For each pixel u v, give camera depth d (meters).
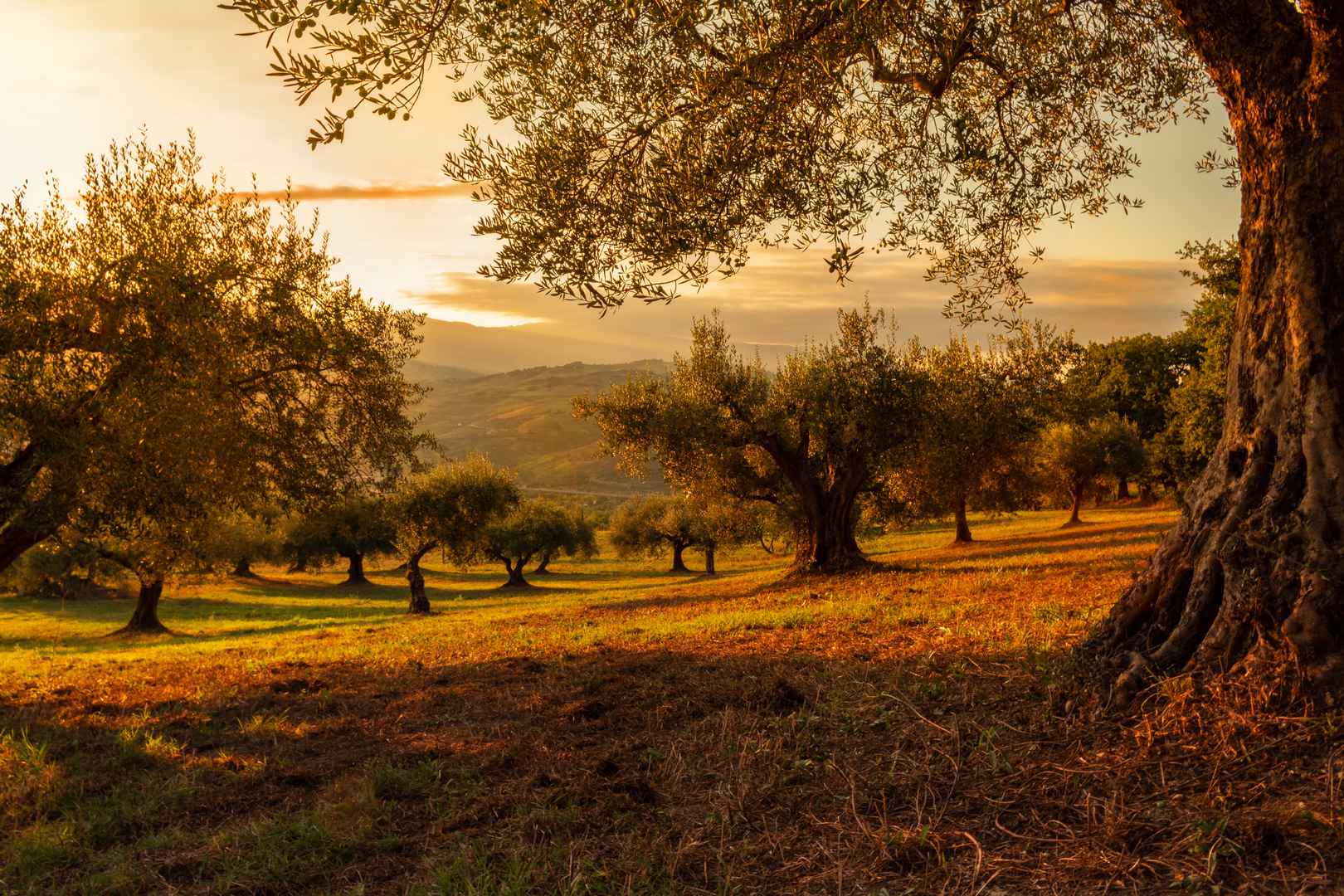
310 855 4.39
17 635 40.09
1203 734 4.19
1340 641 4.10
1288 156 4.78
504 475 42.91
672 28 5.97
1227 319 24.39
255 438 13.47
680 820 4.47
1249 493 4.79
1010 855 3.56
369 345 14.86
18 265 11.84
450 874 3.91
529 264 6.25
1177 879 3.12
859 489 31.47
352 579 72.94
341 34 4.60
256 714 8.14
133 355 11.52
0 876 4.45
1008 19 7.15
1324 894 2.84
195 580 41.00
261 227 14.27
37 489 12.23
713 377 28.97
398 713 7.71
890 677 6.61
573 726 6.54
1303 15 4.51
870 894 3.41
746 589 28.95
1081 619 8.65
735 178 6.55
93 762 6.72
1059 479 53.94
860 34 5.99
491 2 5.69
